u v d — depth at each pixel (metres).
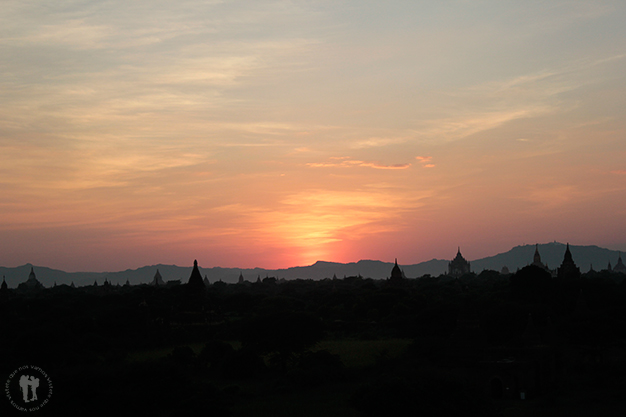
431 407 71.75
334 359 116.06
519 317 134.50
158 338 167.38
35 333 126.75
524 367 93.50
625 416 79.00
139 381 86.25
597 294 171.75
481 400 75.38
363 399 74.25
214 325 183.75
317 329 129.62
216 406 80.12
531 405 87.75
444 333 158.62
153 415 82.88
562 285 180.38
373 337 172.25
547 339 117.62
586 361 111.94
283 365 128.12
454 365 102.50
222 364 120.88
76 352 129.62
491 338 133.12
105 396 80.25
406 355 118.62
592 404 85.94
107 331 173.25
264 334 125.81
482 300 179.88
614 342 111.06
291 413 86.00
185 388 86.94
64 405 79.31
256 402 94.38
